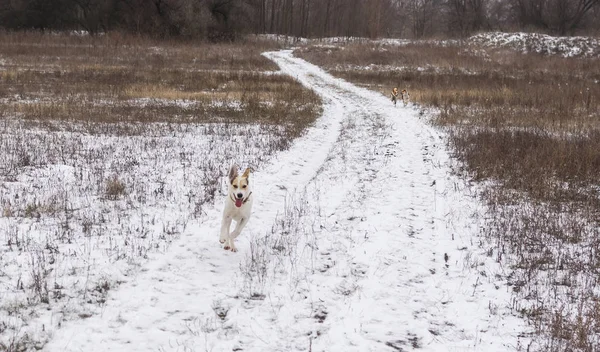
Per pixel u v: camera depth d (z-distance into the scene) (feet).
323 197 37.04
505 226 31.17
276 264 25.81
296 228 30.14
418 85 104.94
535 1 247.09
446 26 294.87
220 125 63.31
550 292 23.45
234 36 214.48
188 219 30.78
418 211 34.60
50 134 53.93
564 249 28.30
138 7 211.82
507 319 21.42
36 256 24.43
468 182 41.45
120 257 24.88
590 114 74.23
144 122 63.10
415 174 43.80
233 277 24.34
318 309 21.91
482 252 28.04
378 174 43.62
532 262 26.25
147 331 19.56
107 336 19.02
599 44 176.04
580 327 19.75
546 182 39.88
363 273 25.40
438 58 144.97
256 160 45.96
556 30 238.89
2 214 29.66
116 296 21.76
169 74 111.24
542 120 67.77
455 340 19.99
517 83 107.55
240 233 29.30
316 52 168.55
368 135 60.23
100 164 42.55
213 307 21.67
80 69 113.50
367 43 184.34
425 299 23.03
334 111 78.02
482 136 55.26
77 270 23.34
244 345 19.12
